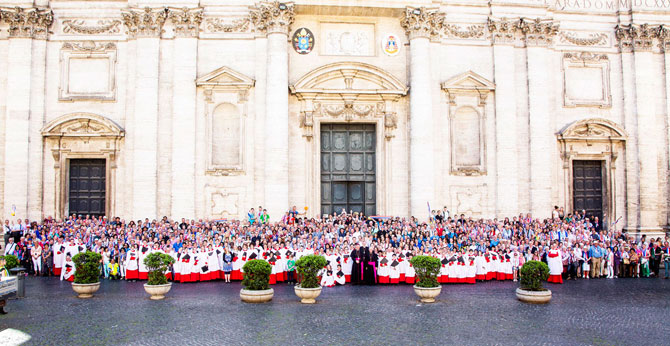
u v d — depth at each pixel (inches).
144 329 579.5
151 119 1191.6
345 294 797.2
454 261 905.5
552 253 919.0
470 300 750.5
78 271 765.3
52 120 1200.2
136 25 1210.6
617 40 1333.7
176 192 1188.5
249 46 1230.3
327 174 1286.9
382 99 1256.8
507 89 1270.9
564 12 1317.7
